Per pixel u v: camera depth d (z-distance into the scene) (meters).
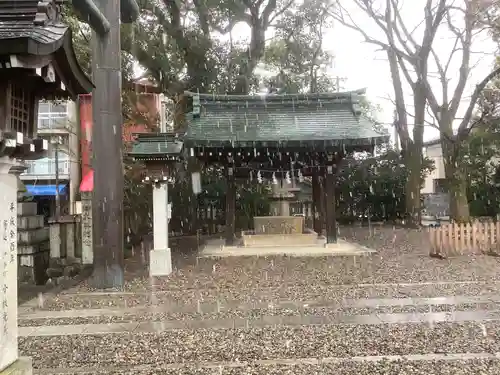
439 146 40.00
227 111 17.47
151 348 6.35
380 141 15.28
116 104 11.44
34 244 14.77
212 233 24.88
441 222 28.34
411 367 5.39
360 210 30.39
